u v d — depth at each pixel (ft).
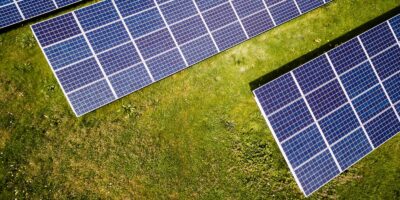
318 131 46.01
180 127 50.47
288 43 55.16
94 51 43.42
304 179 44.50
